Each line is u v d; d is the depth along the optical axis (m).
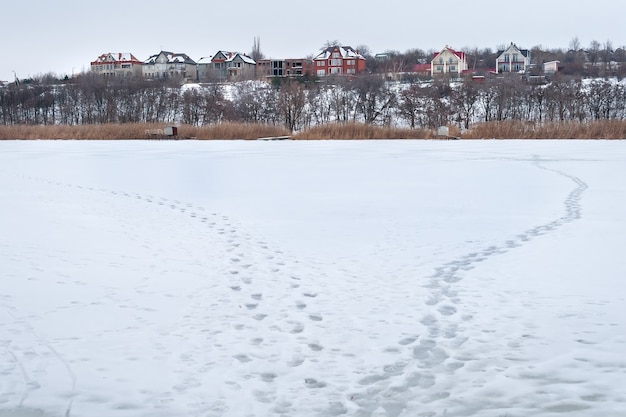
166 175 16.50
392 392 3.97
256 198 12.17
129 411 3.69
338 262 7.11
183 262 7.11
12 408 3.72
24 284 6.21
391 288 6.11
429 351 4.59
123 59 112.19
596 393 3.92
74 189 13.59
